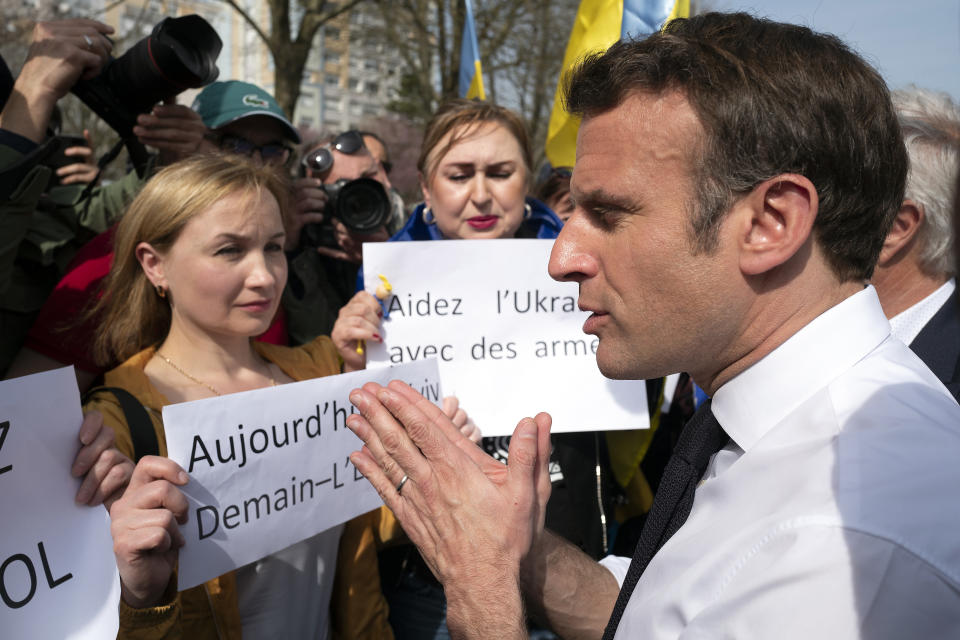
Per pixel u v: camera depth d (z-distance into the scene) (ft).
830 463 2.51
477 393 6.49
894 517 2.30
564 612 4.01
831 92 2.75
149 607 4.09
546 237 8.05
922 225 4.78
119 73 7.17
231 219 5.16
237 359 5.57
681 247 2.86
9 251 6.01
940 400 2.73
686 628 2.58
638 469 7.61
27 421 3.51
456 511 3.29
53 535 3.55
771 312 2.90
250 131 8.82
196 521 4.35
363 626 5.74
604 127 2.98
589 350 6.61
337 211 8.19
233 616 4.75
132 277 5.49
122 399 4.79
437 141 7.36
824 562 2.31
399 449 3.41
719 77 2.76
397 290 6.41
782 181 2.71
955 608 2.19
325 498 5.05
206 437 4.40
